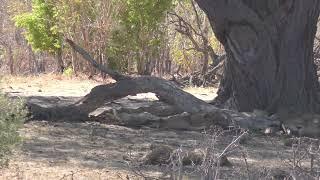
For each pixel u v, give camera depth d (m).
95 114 13.14
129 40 31.61
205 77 26.17
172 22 31.36
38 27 34.44
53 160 8.81
